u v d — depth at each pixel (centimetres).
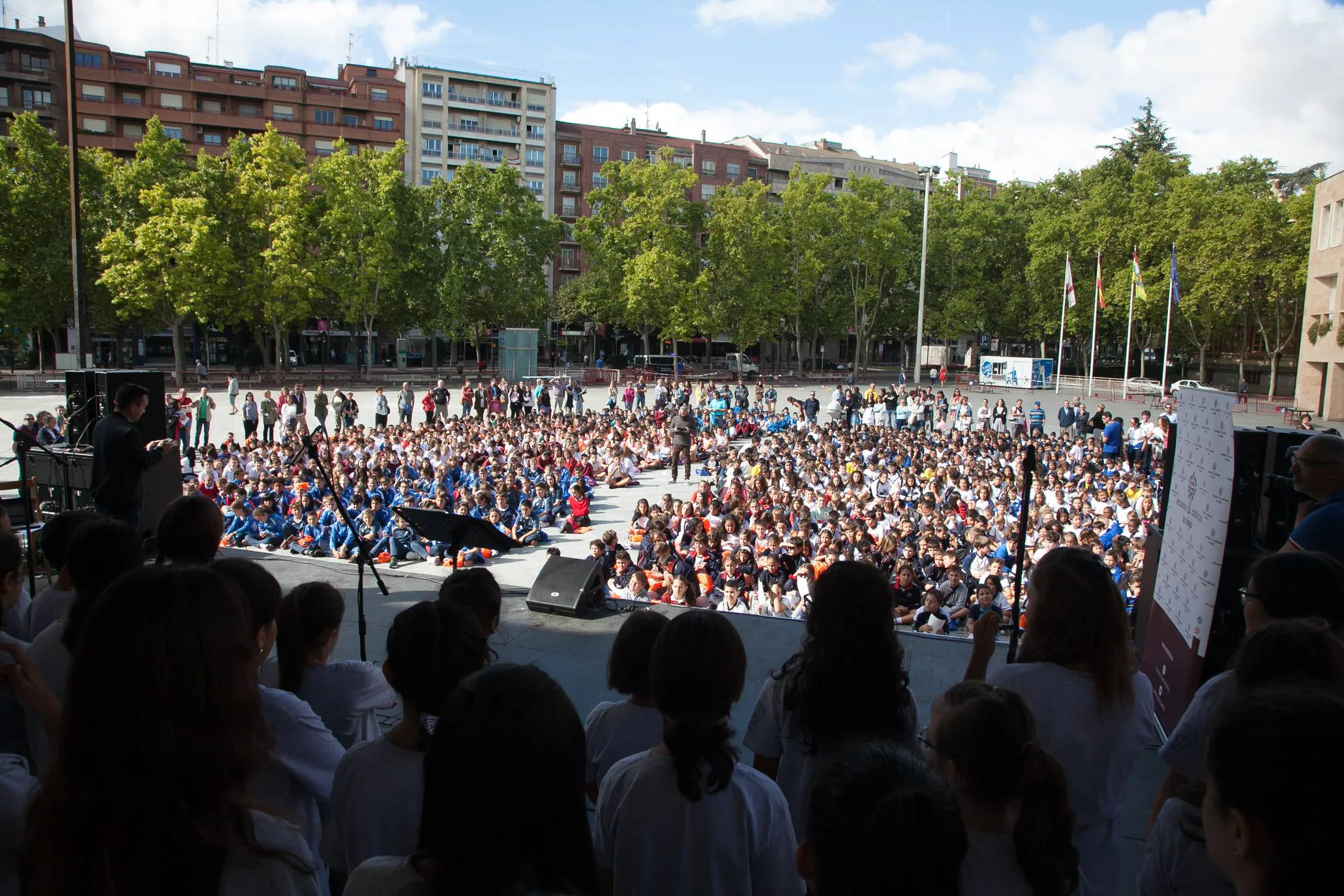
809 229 6112
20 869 156
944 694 226
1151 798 409
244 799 164
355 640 647
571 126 8344
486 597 345
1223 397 414
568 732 159
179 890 148
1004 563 1147
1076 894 239
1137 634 573
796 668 276
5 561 287
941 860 145
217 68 7031
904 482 1695
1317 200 4125
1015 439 2475
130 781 147
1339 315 3844
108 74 6556
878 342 9269
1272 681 203
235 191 4416
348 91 7500
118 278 3931
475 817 148
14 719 280
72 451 784
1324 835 126
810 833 162
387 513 1337
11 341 4462
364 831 226
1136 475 1797
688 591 995
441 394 2956
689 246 5941
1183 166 5975
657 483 2100
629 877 214
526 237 5575
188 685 151
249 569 259
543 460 1941
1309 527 339
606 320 6172
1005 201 6819
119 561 279
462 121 7912
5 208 3956
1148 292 5162
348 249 4750
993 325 6956
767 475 1803
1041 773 190
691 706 212
